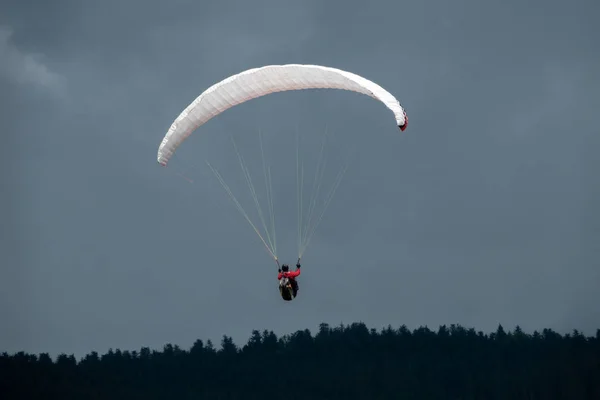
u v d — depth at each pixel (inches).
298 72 4761.3
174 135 4948.3
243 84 4854.8
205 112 4923.7
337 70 4717.0
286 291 4606.3
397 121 4434.1
